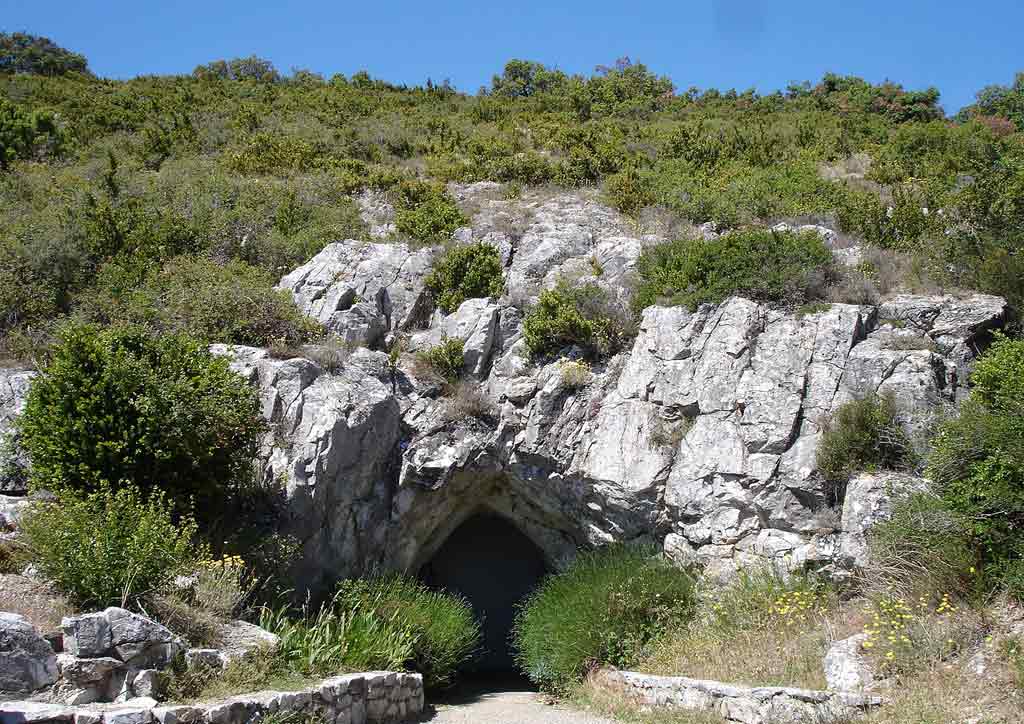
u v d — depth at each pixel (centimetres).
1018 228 1505
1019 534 893
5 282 1534
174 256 1773
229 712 734
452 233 1862
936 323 1333
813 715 822
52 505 912
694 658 1073
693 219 1948
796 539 1196
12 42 4391
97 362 1093
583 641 1208
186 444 1083
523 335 1574
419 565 1554
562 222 1903
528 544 1855
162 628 782
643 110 3778
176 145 2702
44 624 766
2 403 1253
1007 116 3588
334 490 1312
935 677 816
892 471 1149
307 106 3403
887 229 1741
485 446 1461
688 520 1295
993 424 953
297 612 1211
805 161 2486
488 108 3659
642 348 1448
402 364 1551
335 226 1933
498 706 1204
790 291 1388
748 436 1277
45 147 2595
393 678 1035
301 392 1333
